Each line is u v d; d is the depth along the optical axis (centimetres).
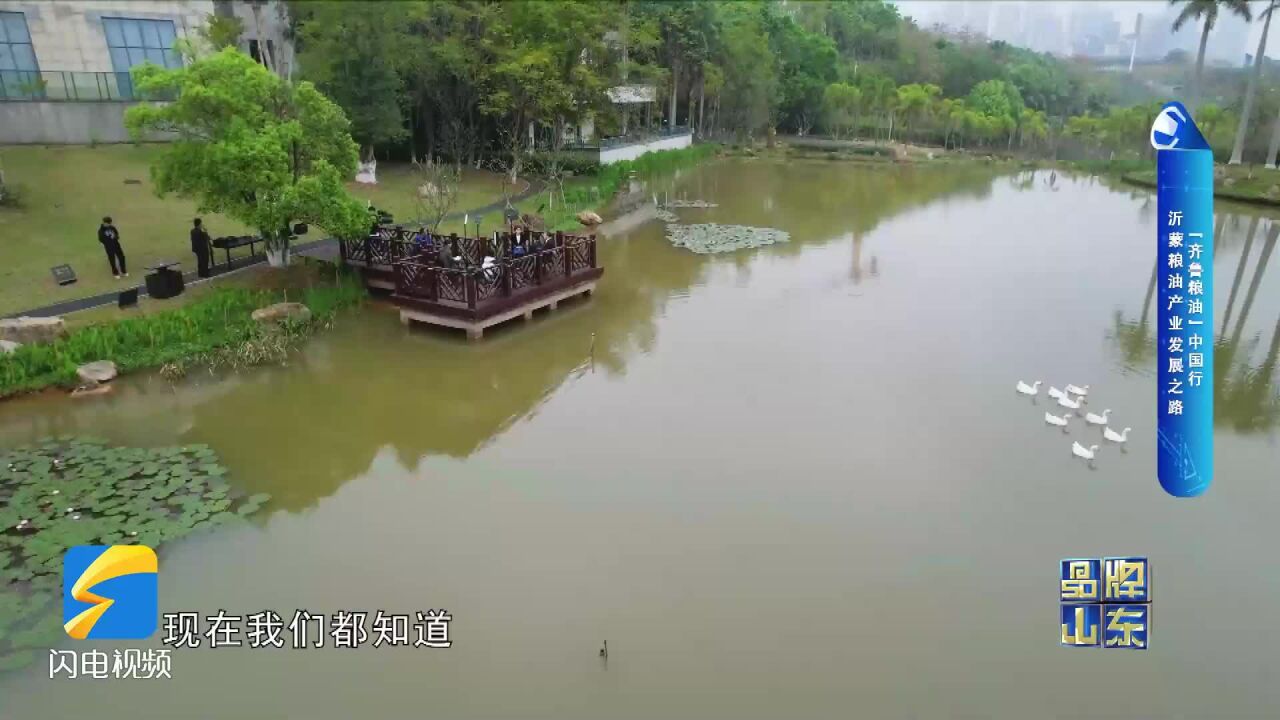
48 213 1825
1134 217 3109
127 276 1551
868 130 6000
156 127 1416
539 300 1617
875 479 1030
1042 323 1692
